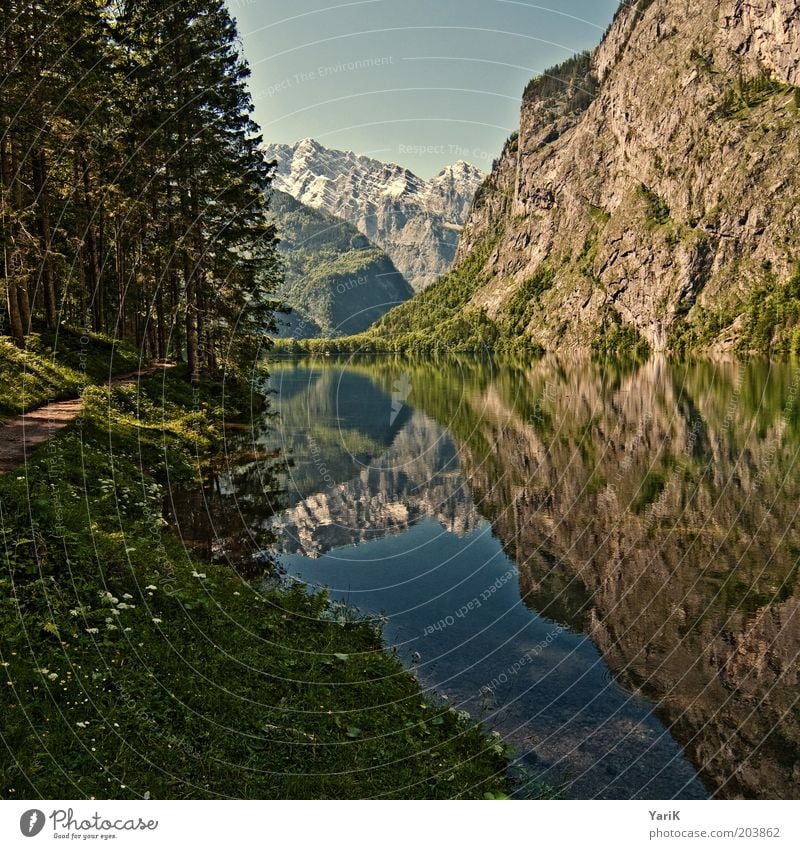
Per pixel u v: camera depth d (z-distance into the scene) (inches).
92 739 202.1
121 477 513.7
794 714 305.9
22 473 390.3
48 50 751.1
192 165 963.3
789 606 436.5
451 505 716.7
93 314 1149.1
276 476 779.4
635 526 634.2
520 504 724.0
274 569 474.0
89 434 578.9
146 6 914.7
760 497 722.2
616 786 249.8
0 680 207.0
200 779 203.6
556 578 499.5
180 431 788.0
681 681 341.4
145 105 918.4
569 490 781.9
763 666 351.6
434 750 258.8
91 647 246.5
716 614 426.0
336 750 240.2
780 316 5310.0
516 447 1077.8
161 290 1258.6
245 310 1115.9
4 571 264.8
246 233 1047.6
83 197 1039.6
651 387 2220.7
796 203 6540.4
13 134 780.6
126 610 284.5
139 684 239.8
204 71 938.1
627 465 915.4
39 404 669.3
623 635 397.4
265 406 1261.1
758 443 1041.5
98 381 820.6
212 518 560.4
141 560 338.0
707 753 273.6
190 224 972.6
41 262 848.3
